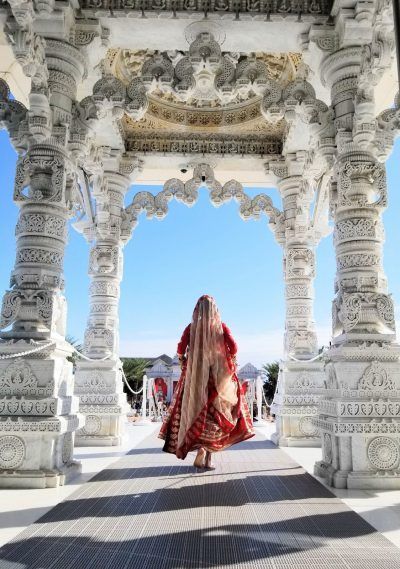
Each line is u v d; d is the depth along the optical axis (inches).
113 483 164.2
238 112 334.6
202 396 177.6
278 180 334.0
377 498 142.4
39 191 186.2
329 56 207.0
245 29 213.9
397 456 161.6
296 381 292.5
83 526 114.0
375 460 161.0
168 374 1327.5
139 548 99.1
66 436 178.9
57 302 183.5
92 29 207.6
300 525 114.9
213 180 323.6
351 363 172.6
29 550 97.6
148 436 328.8
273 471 187.9
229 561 92.2
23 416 163.0
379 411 164.6
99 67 252.4
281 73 301.1
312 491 151.9
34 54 178.9
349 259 187.0
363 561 92.1
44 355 173.3
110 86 204.2
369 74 181.5
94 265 318.7
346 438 163.3
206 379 179.9
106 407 284.2
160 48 228.4
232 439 184.5
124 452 248.5
